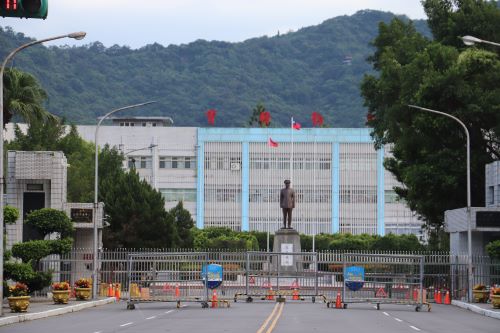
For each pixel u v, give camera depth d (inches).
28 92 2751.0
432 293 2559.1
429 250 3469.5
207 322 1450.5
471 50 2832.2
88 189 3732.8
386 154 5595.5
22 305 1624.0
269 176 5625.0
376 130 3351.4
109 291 2385.6
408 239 4579.2
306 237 5172.2
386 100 3142.2
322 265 3260.3
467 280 2359.7
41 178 2436.0
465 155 2864.2
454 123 2802.7
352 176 5620.1
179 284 2271.2
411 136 2920.8
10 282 2252.7
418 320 1599.4
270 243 5324.8
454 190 2908.5
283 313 1727.4
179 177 5605.3
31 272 1899.6
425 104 2805.1
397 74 3038.9
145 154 5565.9
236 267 2559.1
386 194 5620.1
